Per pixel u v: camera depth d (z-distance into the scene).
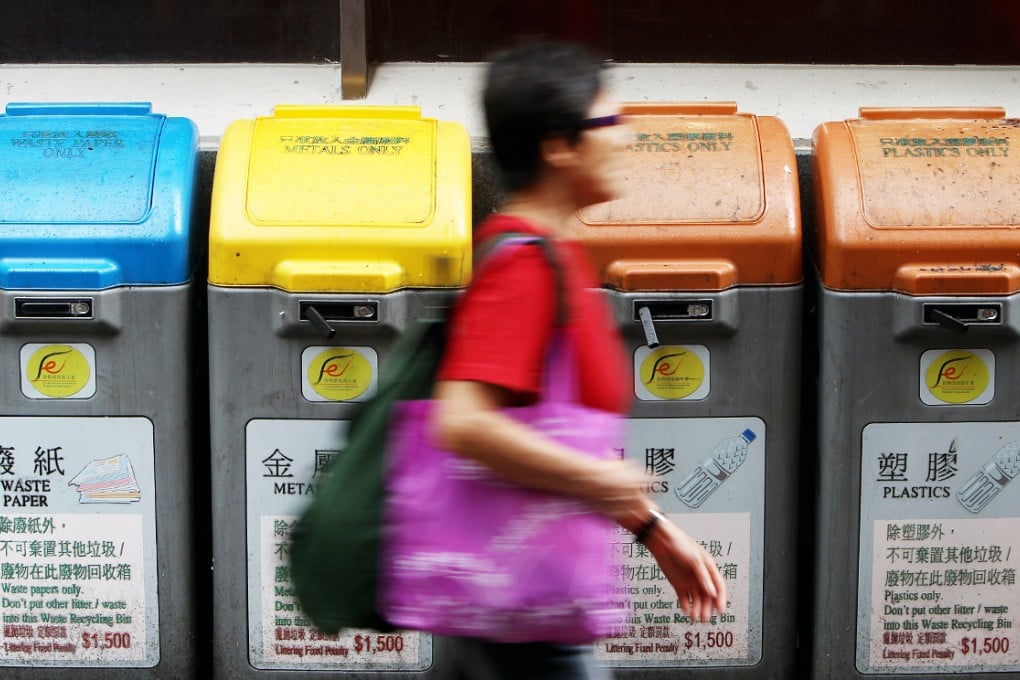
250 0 5.93
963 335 4.42
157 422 4.50
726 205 4.45
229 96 5.70
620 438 4.54
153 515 4.56
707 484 4.57
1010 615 4.61
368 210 4.39
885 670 4.64
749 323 4.46
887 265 4.38
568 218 2.69
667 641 4.65
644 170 4.50
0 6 5.91
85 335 4.44
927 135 4.59
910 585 4.59
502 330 2.45
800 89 5.75
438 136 4.60
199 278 4.66
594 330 2.58
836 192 4.44
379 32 5.92
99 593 4.60
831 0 5.95
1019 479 4.52
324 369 4.44
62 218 4.39
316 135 4.58
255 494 4.52
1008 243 4.36
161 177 4.48
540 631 2.62
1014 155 4.53
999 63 5.98
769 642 4.67
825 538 4.58
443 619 2.61
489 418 2.40
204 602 4.83
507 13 5.93
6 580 4.59
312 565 2.62
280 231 4.36
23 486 4.53
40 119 4.62
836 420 4.49
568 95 2.60
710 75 5.87
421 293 4.37
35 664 4.64
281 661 4.62
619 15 5.94
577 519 2.59
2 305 4.35
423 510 2.58
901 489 4.53
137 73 5.87
